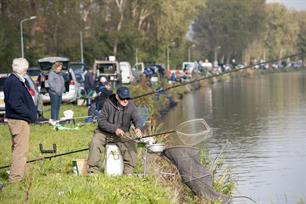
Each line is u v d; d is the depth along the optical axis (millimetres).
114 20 97938
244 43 162500
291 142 30594
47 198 12117
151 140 16594
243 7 159625
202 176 16484
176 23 103250
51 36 78312
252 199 18484
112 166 15258
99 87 31516
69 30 78562
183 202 15602
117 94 15352
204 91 79375
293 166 23875
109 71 56719
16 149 13852
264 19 167500
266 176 22000
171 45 115000
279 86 90312
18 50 69438
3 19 69750
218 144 29406
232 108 52312
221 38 159750
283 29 181375
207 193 16516
